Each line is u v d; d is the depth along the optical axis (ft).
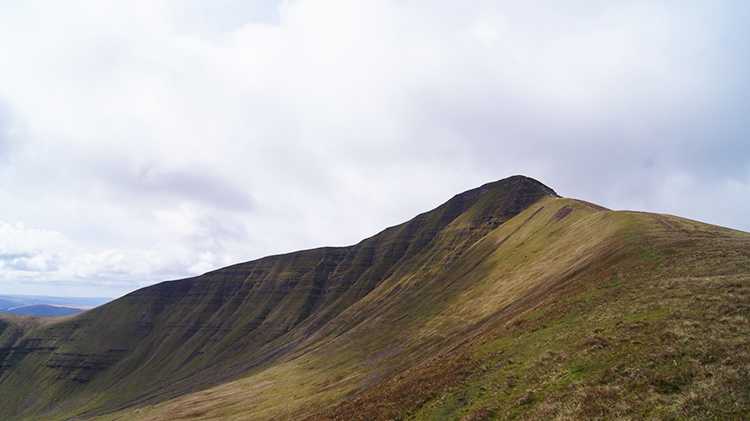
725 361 60.59
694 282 111.55
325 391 289.74
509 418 72.84
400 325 501.97
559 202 618.44
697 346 69.77
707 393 54.60
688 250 161.89
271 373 513.86
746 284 95.66
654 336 81.87
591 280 167.53
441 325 377.09
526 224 608.60
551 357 94.27
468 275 543.80
